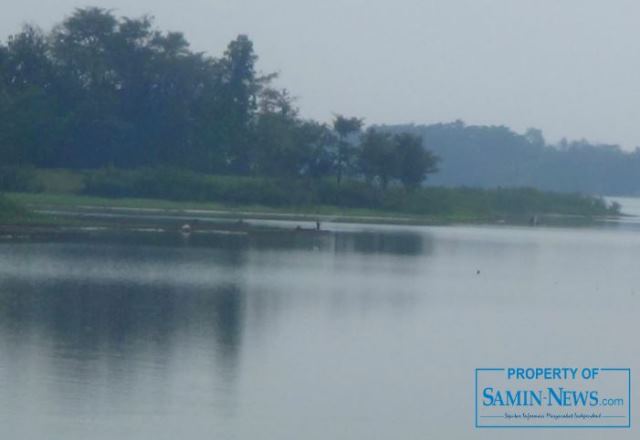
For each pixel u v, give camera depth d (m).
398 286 170.50
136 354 107.69
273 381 98.69
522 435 86.50
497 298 161.00
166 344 113.38
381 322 133.12
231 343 115.19
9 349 107.50
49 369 99.56
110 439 79.69
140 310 134.75
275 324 128.50
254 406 90.00
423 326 131.25
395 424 87.19
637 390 101.06
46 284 154.50
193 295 150.12
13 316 126.38
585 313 148.25
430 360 110.69
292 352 111.88
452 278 185.88
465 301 155.88
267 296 152.38
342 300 151.38
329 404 91.88
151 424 83.56
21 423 82.44
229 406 89.69
